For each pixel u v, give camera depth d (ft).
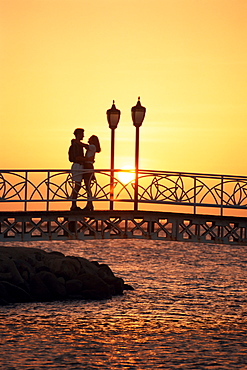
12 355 131.23
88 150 149.28
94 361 129.59
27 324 156.04
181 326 162.30
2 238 143.13
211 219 150.92
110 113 155.94
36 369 123.44
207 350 139.54
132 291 213.66
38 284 183.21
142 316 172.35
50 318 163.22
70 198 147.13
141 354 135.44
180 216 150.20
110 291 199.82
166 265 318.65
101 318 166.81
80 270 196.65
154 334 152.76
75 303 182.39
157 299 200.23
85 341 144.05
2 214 141.69
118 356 133.49
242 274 283.79
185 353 136.77
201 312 181.78
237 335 154.10
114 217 148.87
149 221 150.00
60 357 131.34
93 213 147.23
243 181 151.33
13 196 143.33
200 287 234.58
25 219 143.43
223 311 184.55
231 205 151.12
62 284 188.34
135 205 150.00
